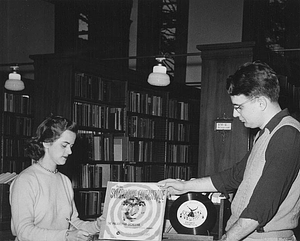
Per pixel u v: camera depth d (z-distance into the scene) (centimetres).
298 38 1016
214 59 567
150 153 812
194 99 999
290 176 205
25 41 980
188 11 1084
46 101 671
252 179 221
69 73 656
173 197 305
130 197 263
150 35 1098
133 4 1098
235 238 203
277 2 1025
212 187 269
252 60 544
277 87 219
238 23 1024
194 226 269
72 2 1044
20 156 850
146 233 250
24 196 266
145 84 809
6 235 445
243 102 220
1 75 878
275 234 218
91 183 689
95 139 702
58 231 254
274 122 217
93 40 1055
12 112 832
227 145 552
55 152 276
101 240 250
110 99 750
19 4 966
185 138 938
